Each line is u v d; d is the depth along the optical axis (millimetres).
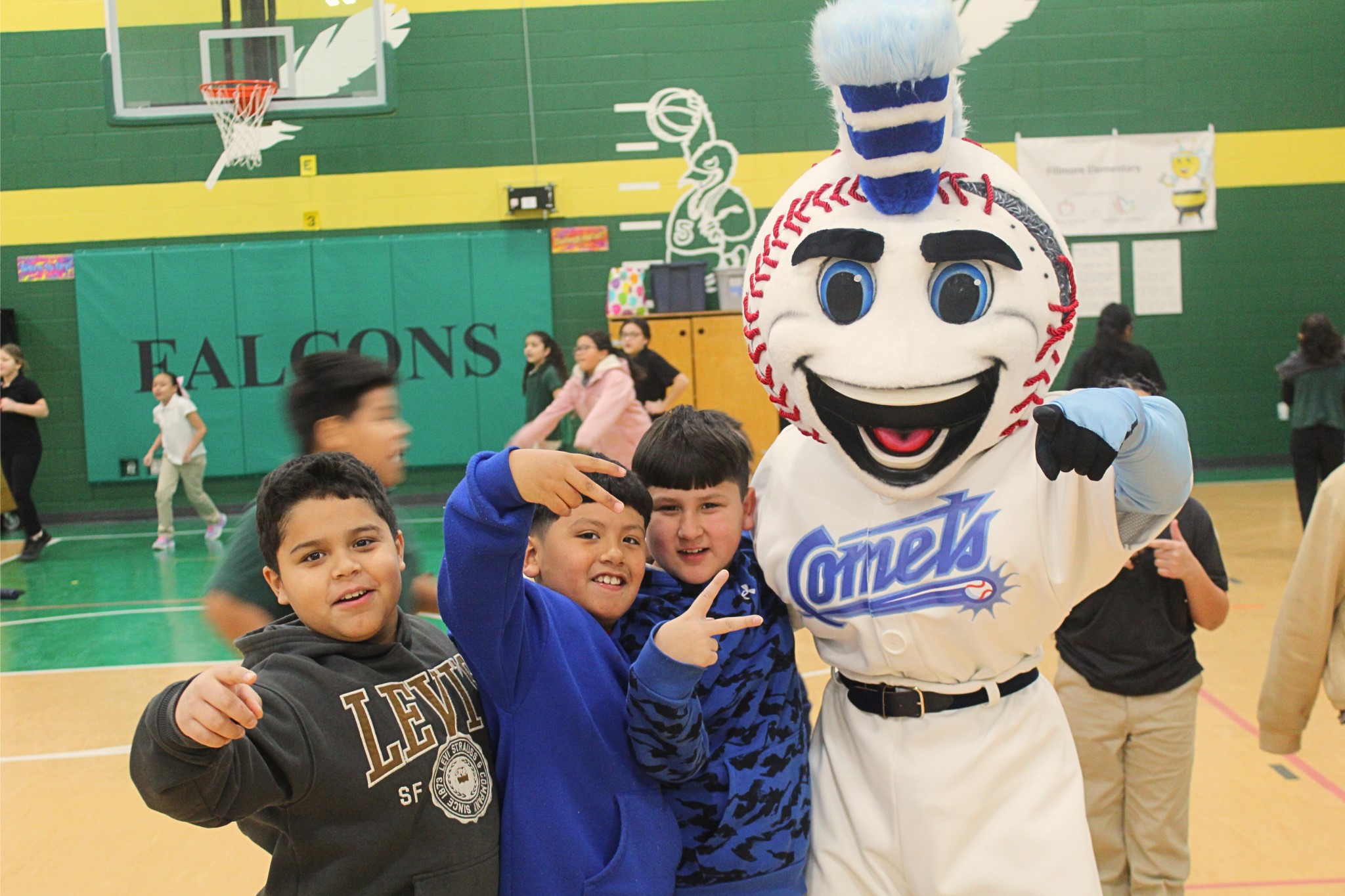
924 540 1706
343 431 2314
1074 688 2705
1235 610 5934
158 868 3473
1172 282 10719
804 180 1736
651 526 1834
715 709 1725
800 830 1728
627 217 10578
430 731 1486
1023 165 10617
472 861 1473
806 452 1885
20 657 5848
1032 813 1708
